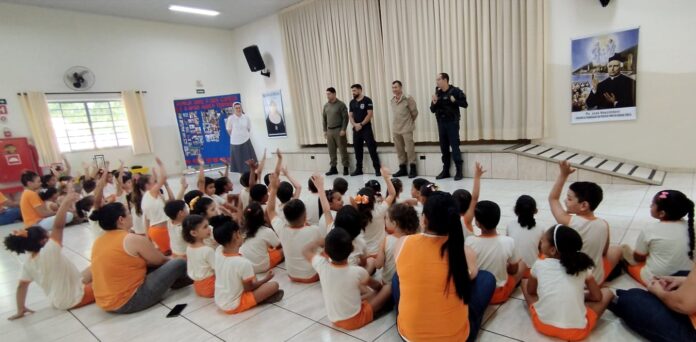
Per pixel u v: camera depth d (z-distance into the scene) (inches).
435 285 52.5
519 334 61.0
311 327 69.3
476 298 61.0
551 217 116.6
